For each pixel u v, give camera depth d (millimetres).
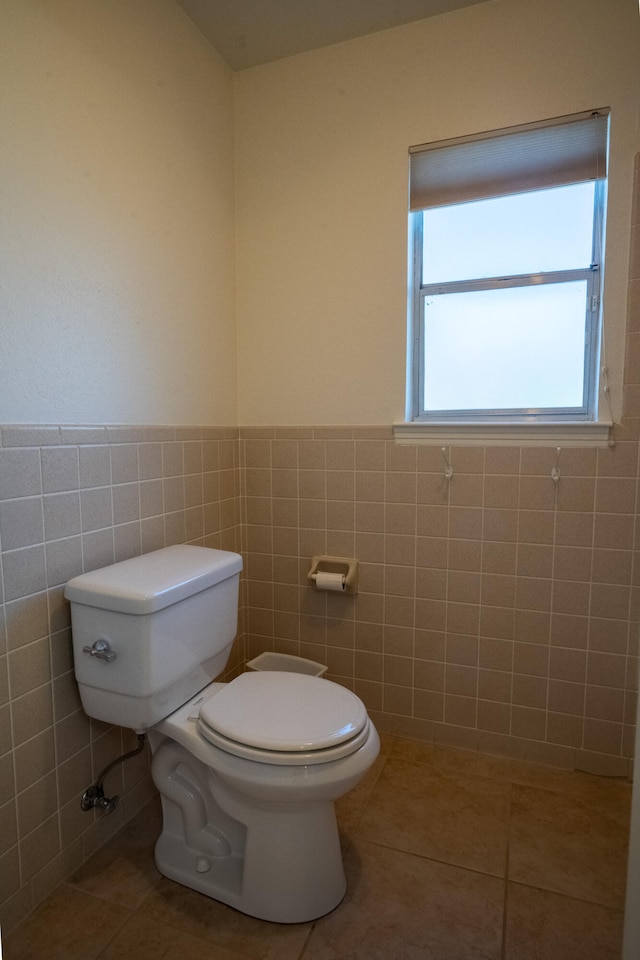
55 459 1268
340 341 1908
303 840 1199
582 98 1567
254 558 2092
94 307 1372
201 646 1380
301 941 1163
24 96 1156
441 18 1688
